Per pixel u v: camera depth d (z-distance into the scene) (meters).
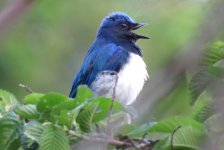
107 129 9.80
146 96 8.06
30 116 9.87
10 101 10.70
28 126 9.60
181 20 17.88
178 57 8.00
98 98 9.94
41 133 9.59
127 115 10.29
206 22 7.93
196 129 9.50
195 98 10.20
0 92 10.73
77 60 22.45
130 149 9.98
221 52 9.99
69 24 22.39
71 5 22.64
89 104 9.86
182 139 9.52
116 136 9.98
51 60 21.89
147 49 19.05
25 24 21.14
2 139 9.70
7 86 20.67
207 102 9.95
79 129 9.96
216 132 9.42
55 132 9.56
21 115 9.88
